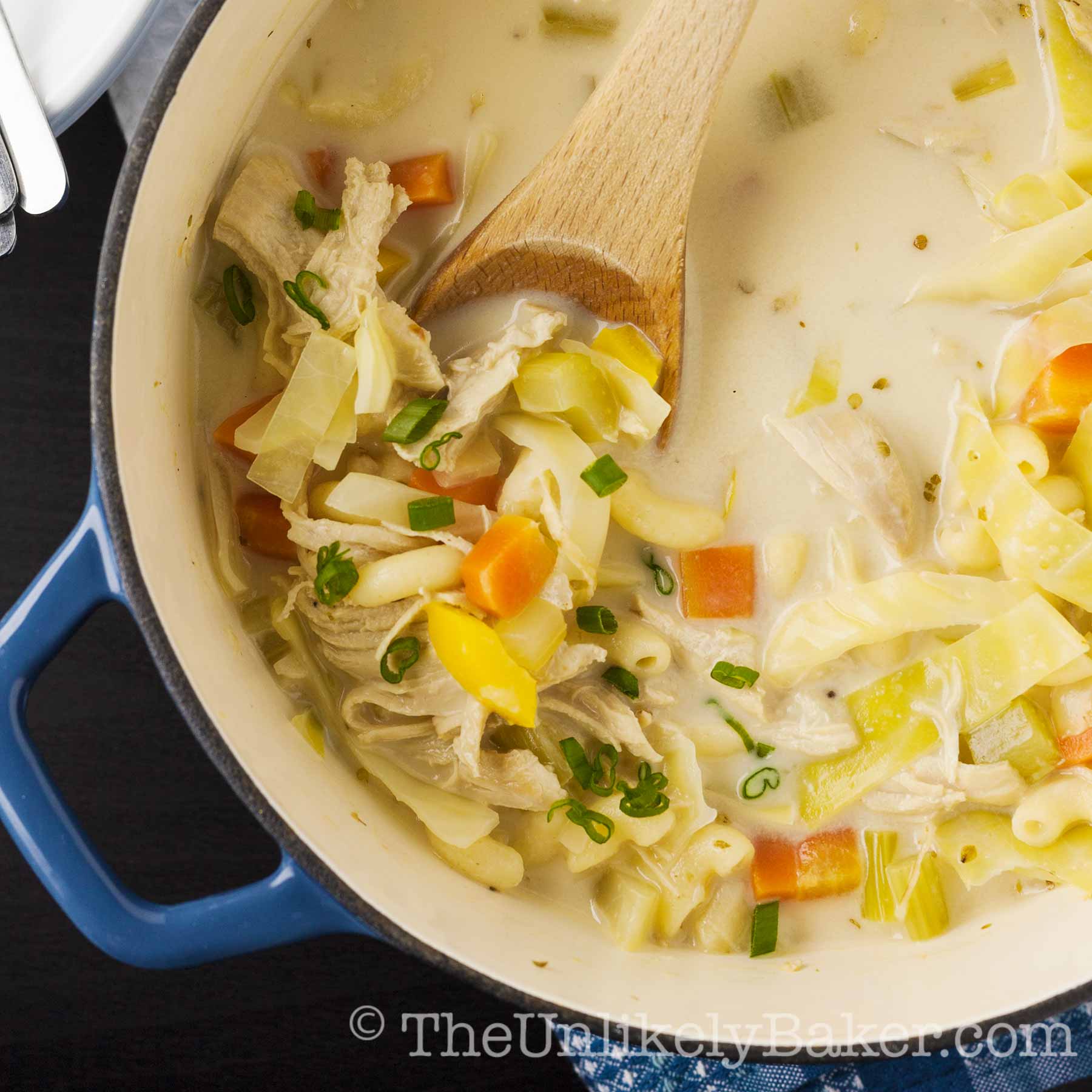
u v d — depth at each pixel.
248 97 0.61
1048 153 0.63
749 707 0.63
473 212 0.63
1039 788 0.63
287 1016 0.69
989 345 0.63
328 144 0.62
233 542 0.62
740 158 0.63
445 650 0.61
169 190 0.58
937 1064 0.67
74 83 0.62
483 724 0.62
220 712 0.59
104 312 0.57
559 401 0.61
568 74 0.63
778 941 0.64
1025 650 0.62
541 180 0.61
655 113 0.61
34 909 0.69
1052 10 0.63
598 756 0.63
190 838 0.69
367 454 0.62
